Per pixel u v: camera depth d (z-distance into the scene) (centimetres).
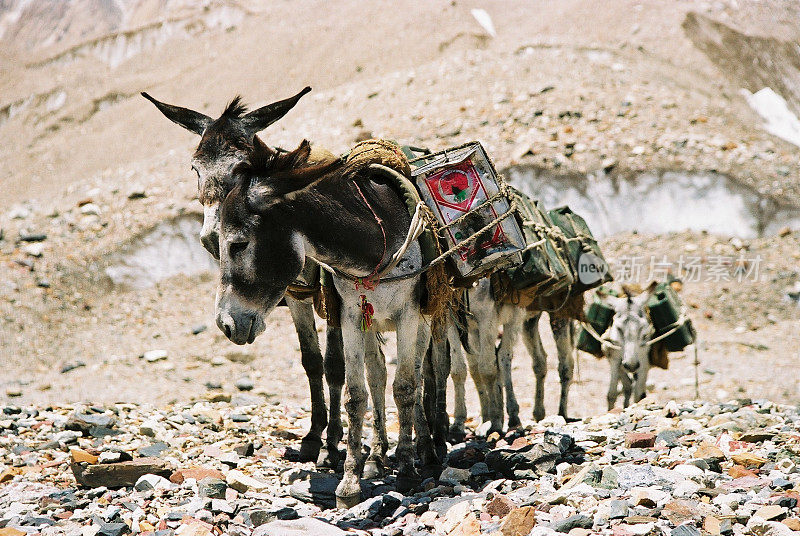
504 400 1073
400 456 604
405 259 567
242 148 545
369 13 2830
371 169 577
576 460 638
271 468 688
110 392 1152
